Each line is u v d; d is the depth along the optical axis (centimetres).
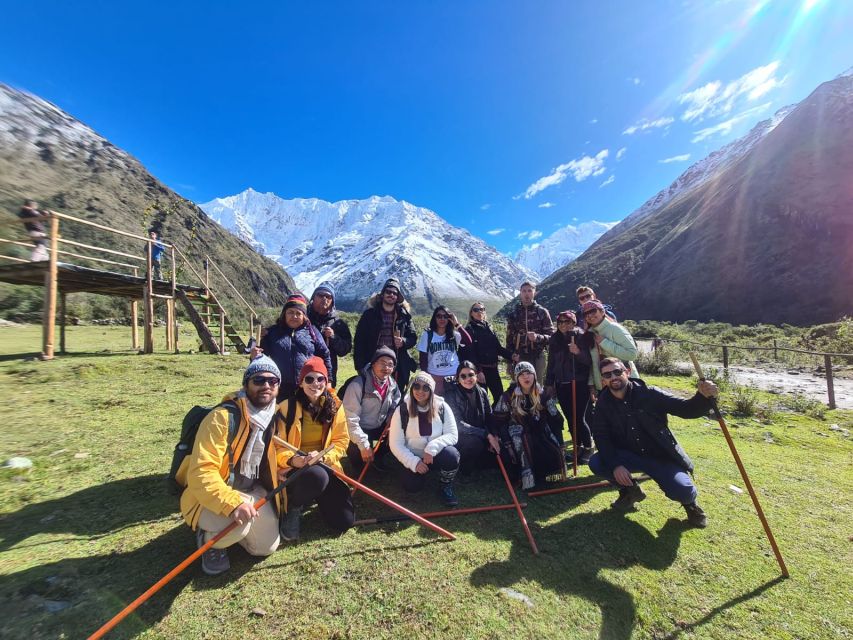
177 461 269
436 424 373
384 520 325
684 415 325
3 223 824
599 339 443
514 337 568
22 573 237
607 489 394
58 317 1919
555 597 240
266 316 2873
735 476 414
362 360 486
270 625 211
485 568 265
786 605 238
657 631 219
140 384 700
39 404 550
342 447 318
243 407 259
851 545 296
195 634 204
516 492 389
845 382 1030
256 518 265
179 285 1157
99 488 345
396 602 231
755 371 1247
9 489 333
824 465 445
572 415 461
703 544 298
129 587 233
